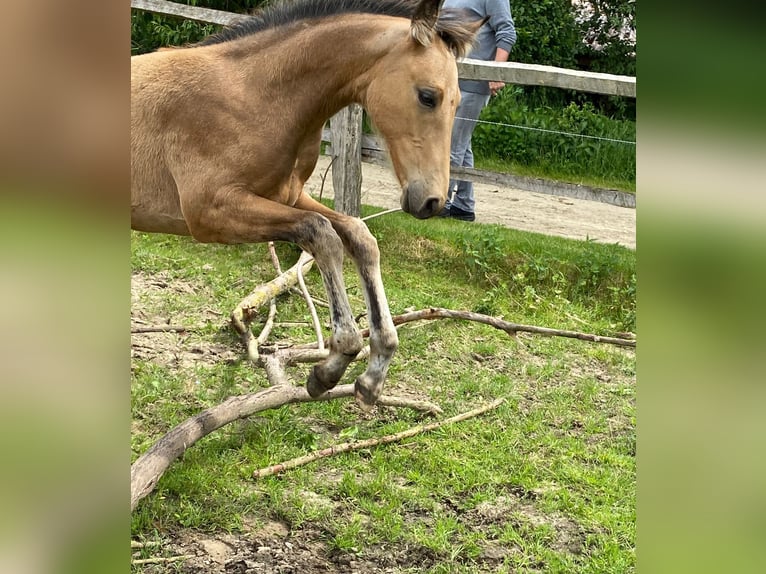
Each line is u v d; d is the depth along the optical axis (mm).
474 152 9305
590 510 3309
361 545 2967
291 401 3537
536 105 10844
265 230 3072
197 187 3102
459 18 3025
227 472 3305
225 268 5535
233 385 4023
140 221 3309
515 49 11234
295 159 3238
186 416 3709
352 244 3221
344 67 3033
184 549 2852
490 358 4723
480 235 6059
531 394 4324
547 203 7918
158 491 3105
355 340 3051
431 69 2861
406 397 4137
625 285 5684
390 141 2967
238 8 8211
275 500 3154
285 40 3117
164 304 4875
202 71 3145
